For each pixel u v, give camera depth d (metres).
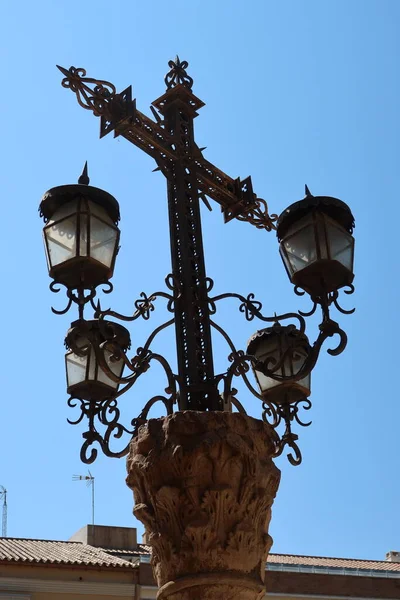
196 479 5.11
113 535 25.36
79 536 25.83
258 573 5.19
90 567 21.05
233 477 5.14
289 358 6.83
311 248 6.15
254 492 5.18
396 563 29.41
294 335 7.43
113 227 6.05
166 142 6.56
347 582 24.36
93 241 5.92
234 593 5.00
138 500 5.39
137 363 5.96
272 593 23.52
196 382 5.87
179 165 6.59
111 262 5.97
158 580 5.21
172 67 7.02
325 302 6.13
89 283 5.91
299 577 24.02
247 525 5.11
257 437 5.36
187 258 6.27
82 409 6.86
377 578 24.70
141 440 5.35
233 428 5.27
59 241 5.93
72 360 7.07
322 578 24.17
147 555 23.53
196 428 5.23
